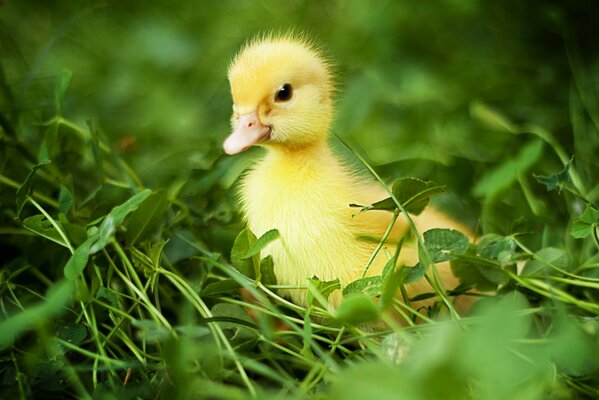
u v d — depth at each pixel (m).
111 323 0.55
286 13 0.82
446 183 0.64
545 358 0.50
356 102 0.69
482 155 0.66
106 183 0.59
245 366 0.53
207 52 0.79
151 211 0.55
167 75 0.78
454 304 0.57
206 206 0.61
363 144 0.69
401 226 0.57
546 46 0.77
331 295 0.56
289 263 0.56
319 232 0.56
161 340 0.52
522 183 0.61
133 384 0.52
